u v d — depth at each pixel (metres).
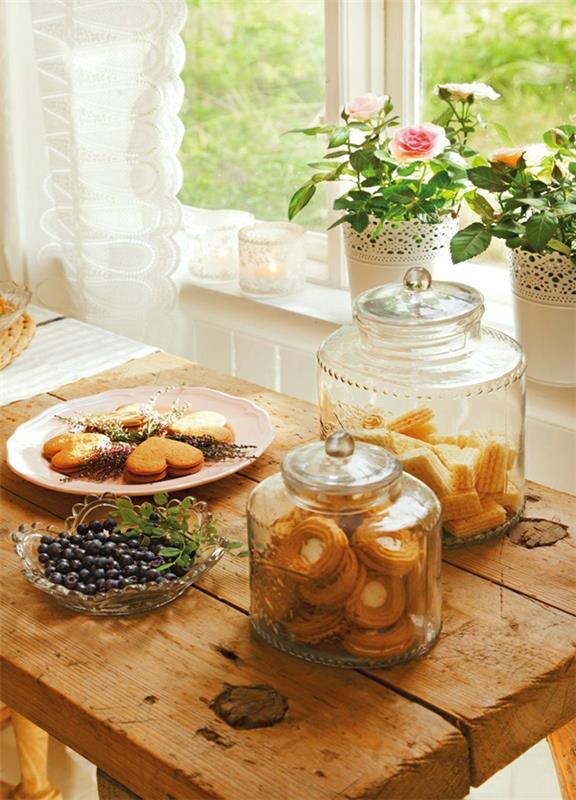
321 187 2.13
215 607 1.08
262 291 2.10
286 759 0.87
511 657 0.99
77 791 1.74
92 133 2.00
